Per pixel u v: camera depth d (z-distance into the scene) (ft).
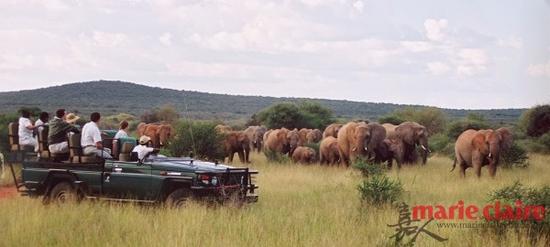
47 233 36.04
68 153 48.32
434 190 61.98
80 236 35.65
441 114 255.91
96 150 46.62
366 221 39.99
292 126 213.87
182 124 96.63
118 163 45.37
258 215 41.16
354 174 74.02
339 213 42.04
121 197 45.09
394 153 103.30
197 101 487.20
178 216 38.93
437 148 153.58
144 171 44.62
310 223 38.73
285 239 33.68
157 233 35.09
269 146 134.82
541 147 153.17
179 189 43.70
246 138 118.21
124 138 48.03
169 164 44.39
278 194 55.77
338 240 34.12
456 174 87.35
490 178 78.79
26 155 50.11
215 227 36.83
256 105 516.73
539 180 73.92
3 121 90.79
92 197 45.68
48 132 48.78
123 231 36.63
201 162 46.83
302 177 73.56
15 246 33.99
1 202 45.83
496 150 82.12
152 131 113.80
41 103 412.98
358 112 546.26
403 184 62.18
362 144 99.45
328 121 220.43
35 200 47.19
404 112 254.68
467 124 181.68
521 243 33.76
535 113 164.45
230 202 42.73
